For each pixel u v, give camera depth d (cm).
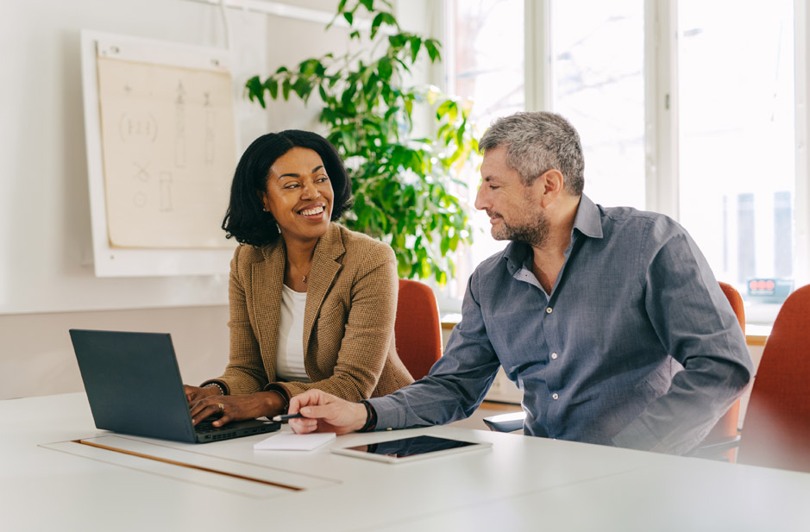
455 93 434
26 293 316
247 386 219
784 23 322
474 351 200
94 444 160
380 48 421
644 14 357
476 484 121
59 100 323
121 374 162
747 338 288
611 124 374
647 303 182
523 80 406
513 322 196
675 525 100
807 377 174
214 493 119
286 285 226
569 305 189
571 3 386
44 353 324
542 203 187
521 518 103
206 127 352
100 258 322
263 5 376
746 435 181
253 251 230
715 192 342
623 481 122
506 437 159
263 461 140
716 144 341
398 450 144
